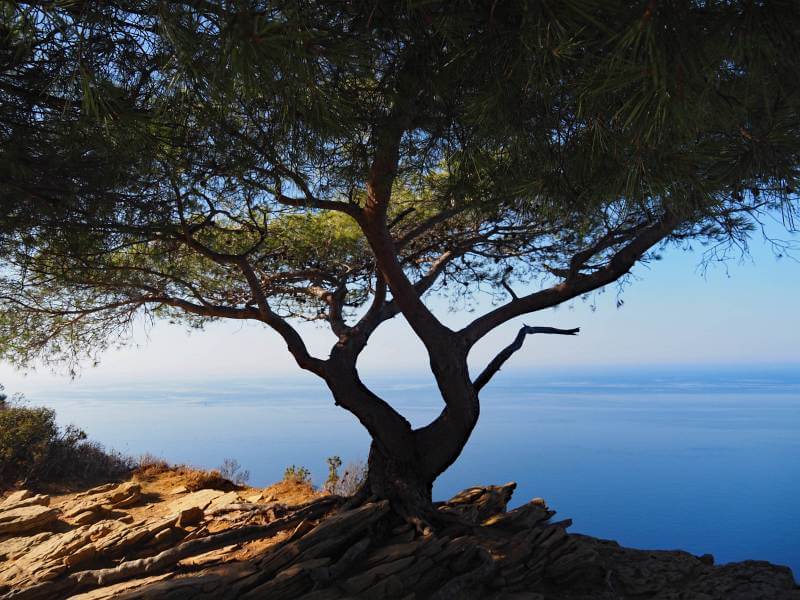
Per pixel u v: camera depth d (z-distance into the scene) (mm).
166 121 3146
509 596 5668
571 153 2701
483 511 7723
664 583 6359
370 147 3959
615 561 6980
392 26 2492
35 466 10891
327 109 2297
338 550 6168
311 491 9797
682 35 1574
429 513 6828
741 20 1662
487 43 2232
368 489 7031
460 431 6957
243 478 11914
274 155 3920
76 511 8539
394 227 8383
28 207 4148
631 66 1627
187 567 6371
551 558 6406
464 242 8258
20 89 3113
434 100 3178
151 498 9867
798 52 1722
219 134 3771
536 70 2141
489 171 3543
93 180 3938
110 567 6477
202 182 5090
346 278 8672
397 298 6648
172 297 7379
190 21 1894
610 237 6844
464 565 5941
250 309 7242
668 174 2209
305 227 8422
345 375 7137
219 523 7746
